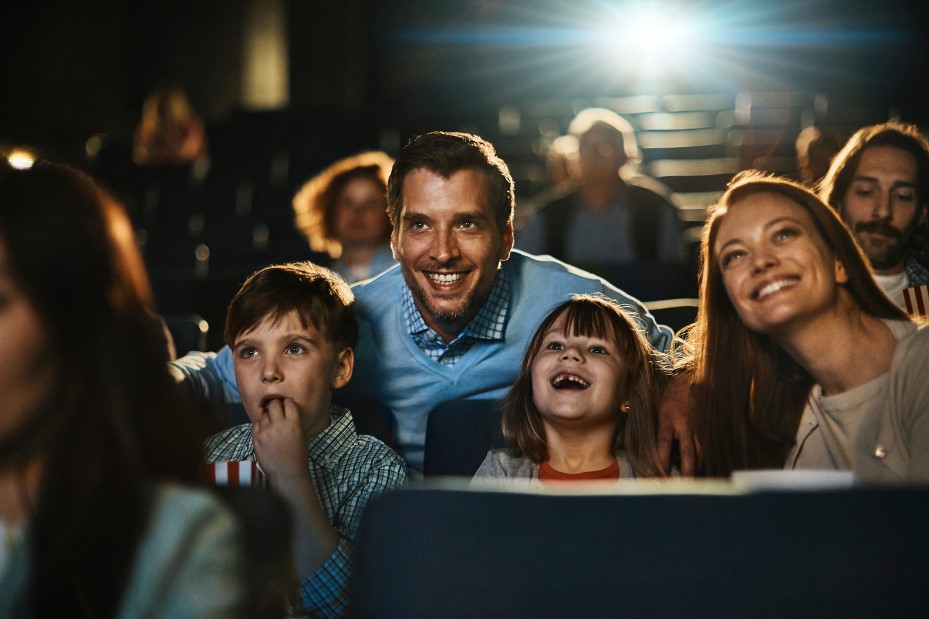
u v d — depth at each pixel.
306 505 1.95
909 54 10.45
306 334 2.13
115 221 0.96
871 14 10.59
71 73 11.30
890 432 1.73
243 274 3.82
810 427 1.83
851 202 2.51
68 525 0.90
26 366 0.89
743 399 1.89
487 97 12.25
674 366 2.23
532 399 2.11
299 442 2.02
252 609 1.00
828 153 3.92
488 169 2.37
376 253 3.95
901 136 2.52
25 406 0.90
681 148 8.38
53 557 0.90
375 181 3.97
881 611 0.99
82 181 0.96
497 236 2.40
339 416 2.23
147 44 11.62
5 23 10.95
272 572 1.03
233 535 0.94
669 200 4.95
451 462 2.24
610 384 2.03
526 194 7.59
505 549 1.00
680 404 2.07
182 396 1.01
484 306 2.52
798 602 0.99
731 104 9.38
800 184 1.88
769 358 1.88
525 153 8.34
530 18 11.95
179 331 3.13
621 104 9.55
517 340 2.54
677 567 1.00
